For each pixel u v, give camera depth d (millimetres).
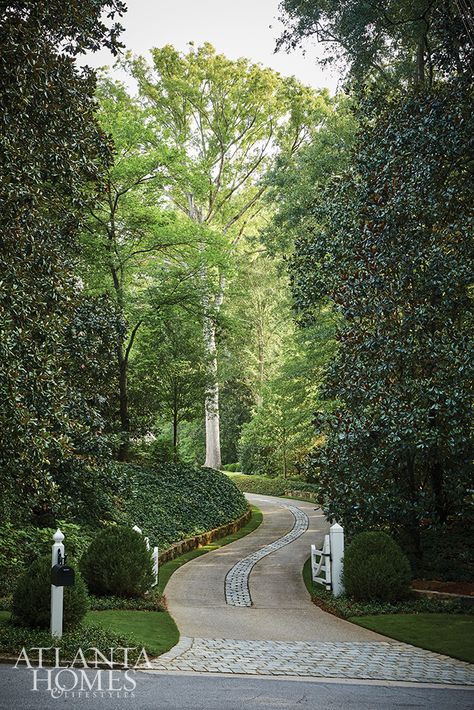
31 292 9578
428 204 13883
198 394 27359
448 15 13781
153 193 23031
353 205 15398
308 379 29188
